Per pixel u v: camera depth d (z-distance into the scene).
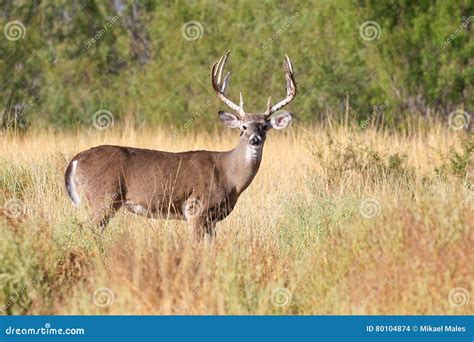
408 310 15.92
